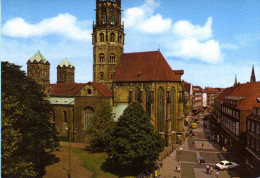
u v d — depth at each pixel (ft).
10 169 92.79
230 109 218.38
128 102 251.80
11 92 107.24
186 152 203.00
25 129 115.03
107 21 274.98
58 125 269.64
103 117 197.98
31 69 312.71
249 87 221.05
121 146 140.87
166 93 235.20
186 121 363.56
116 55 281.13
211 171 148.15
